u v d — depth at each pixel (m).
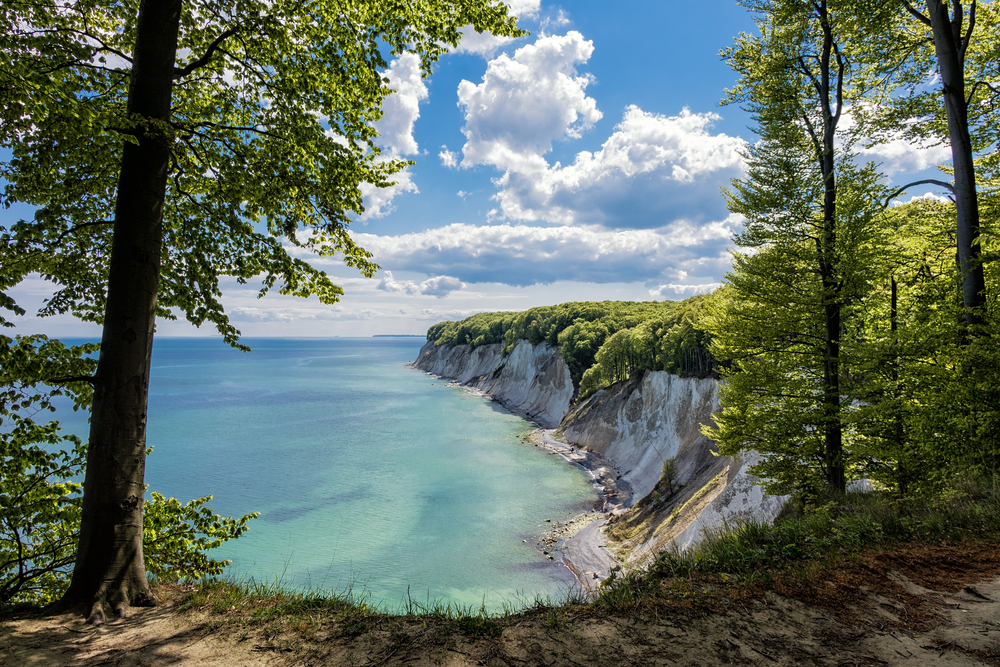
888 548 6.39
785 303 15.73
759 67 16.77
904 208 16.73
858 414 13.93
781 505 22.55
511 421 91.75
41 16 6.43
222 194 8.70
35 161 6.77
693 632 4.56
